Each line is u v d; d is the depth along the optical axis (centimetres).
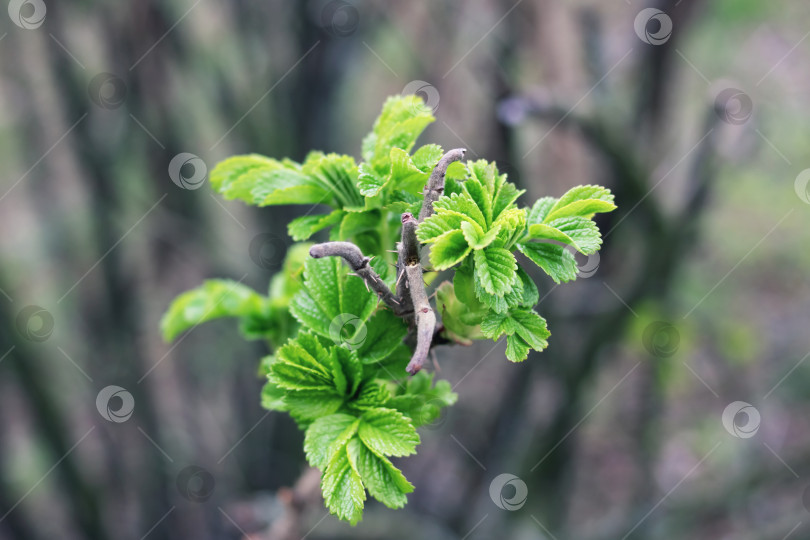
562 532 284
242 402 314
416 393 90
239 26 283
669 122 296
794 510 301
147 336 336
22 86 311
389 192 86
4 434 343
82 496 298
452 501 342
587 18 267
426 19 319
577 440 290
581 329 282
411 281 76
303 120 283
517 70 269
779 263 432
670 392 346
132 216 301
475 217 77
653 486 329
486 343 302
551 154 308
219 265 301
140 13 280
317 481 116
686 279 317
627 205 243
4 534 316
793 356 382
